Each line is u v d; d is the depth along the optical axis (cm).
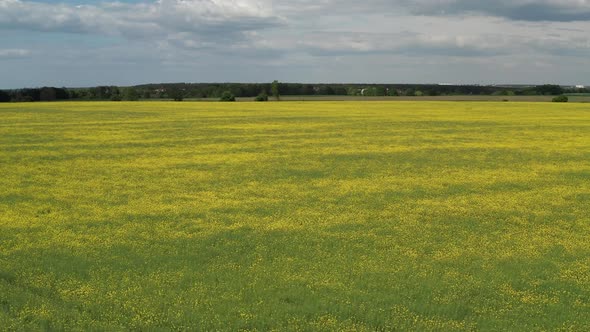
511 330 1096
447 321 1130
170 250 1583
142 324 1099
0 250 1570
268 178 2725
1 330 1048
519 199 2322
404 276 1384
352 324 1109
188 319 1124
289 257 1525
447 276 1388
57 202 2197
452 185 2603
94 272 1391
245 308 1173
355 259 1516
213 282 1330
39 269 1399
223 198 2288
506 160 3369
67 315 1128
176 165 3094
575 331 1102
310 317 1139
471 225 1898
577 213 2091
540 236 1780
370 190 2464
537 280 1377
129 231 1783
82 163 3142
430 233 1792
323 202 2225
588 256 1576
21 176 2738
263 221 1917
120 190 2436
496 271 1434
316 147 3856
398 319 1130
